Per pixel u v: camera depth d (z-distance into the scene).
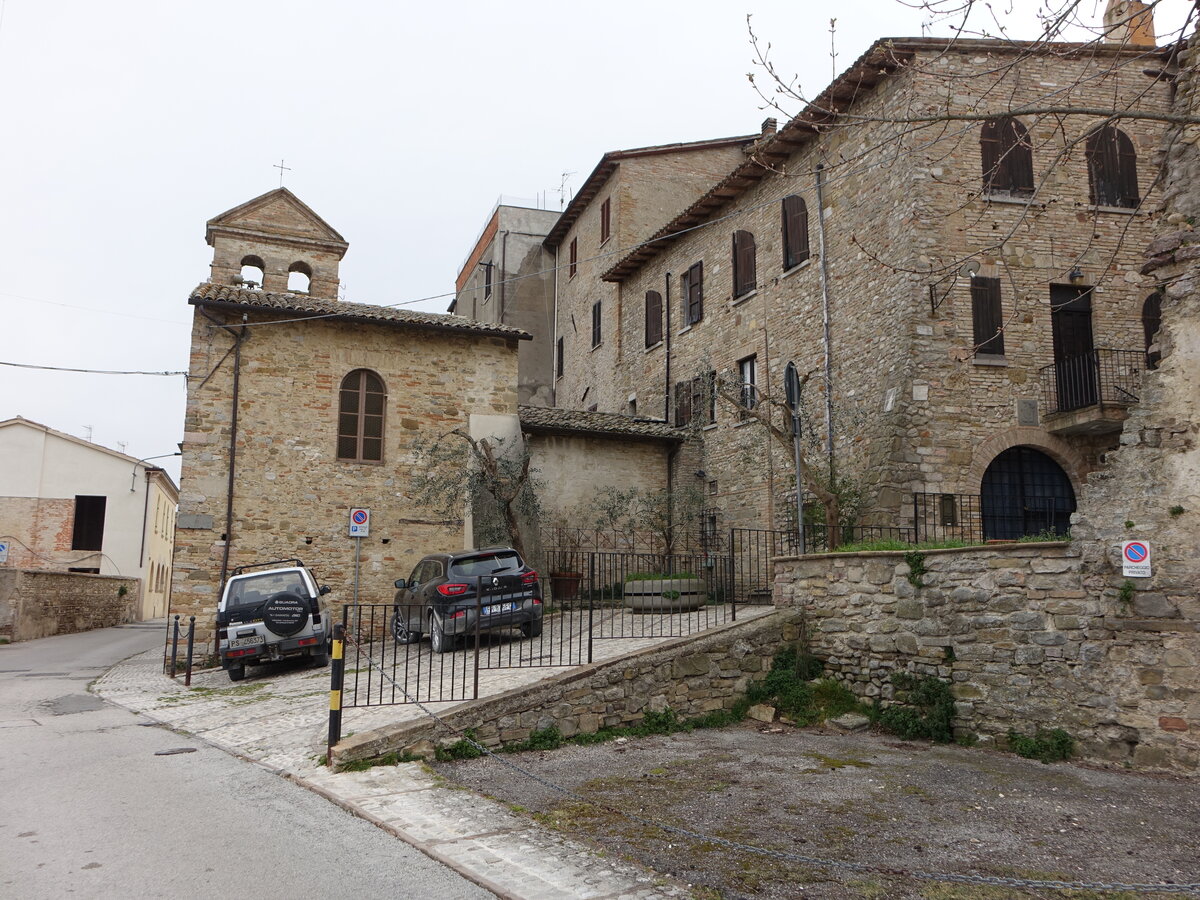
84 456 36.78
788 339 18.41
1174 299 8.25
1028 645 8.67
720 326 21.28
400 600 15.38
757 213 19.98
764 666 10.79
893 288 15.15
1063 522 14.96
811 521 16.25
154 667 16.38
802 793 6.95
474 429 18.69
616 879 4.91
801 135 17.97
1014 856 5.48
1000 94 15.23
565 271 32.72
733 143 27.95
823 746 8.89
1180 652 7.70
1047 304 15.09
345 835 5.70
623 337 26.95
